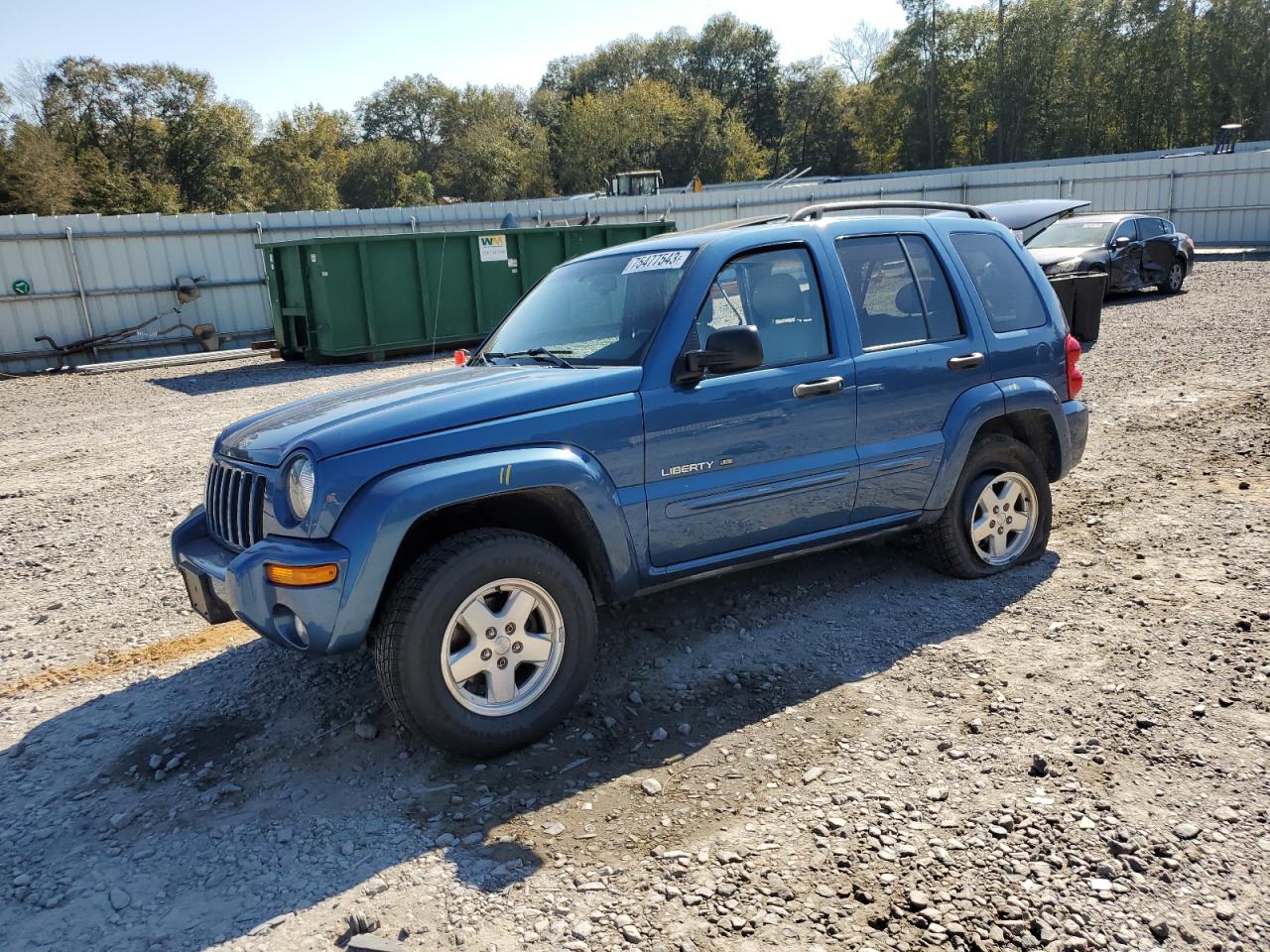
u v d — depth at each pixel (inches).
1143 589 186.2
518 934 100.4
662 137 3221.0
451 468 131.0
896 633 173.8
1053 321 203.0
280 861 116.0
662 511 150.4
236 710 157.5
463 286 687.1
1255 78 2647.6
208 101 2787.9
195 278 802.2
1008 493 197.9
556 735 143.1
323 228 861.2
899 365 175.2
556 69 4411.9
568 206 1011.9
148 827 125.3
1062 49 2874.0
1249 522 221.9
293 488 131.7
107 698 165.0
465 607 131.1
